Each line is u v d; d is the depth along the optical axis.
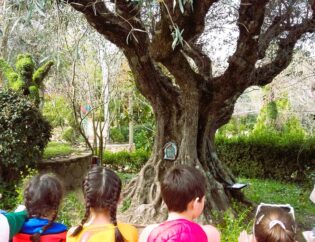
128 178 10.12
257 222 2.16
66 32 7.26
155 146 6.73
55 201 2.37
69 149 9.39
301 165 10.88
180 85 6.23
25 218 2.35
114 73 9.91
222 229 4.77
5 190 6.75
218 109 6.70
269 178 11.15
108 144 16.25
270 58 7.85
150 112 12.21
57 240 2.31
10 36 9.32
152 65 6.22
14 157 6.90
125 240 2.21
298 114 16.19
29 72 7.86
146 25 6.16
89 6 5.10
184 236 2.09
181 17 4.75
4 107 6.98
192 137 6.44
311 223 6.94
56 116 12.41
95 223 2.23
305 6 6.91
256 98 20.11
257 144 11.22
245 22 5.57
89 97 9.91
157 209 6.21
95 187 2.22
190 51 7.00
